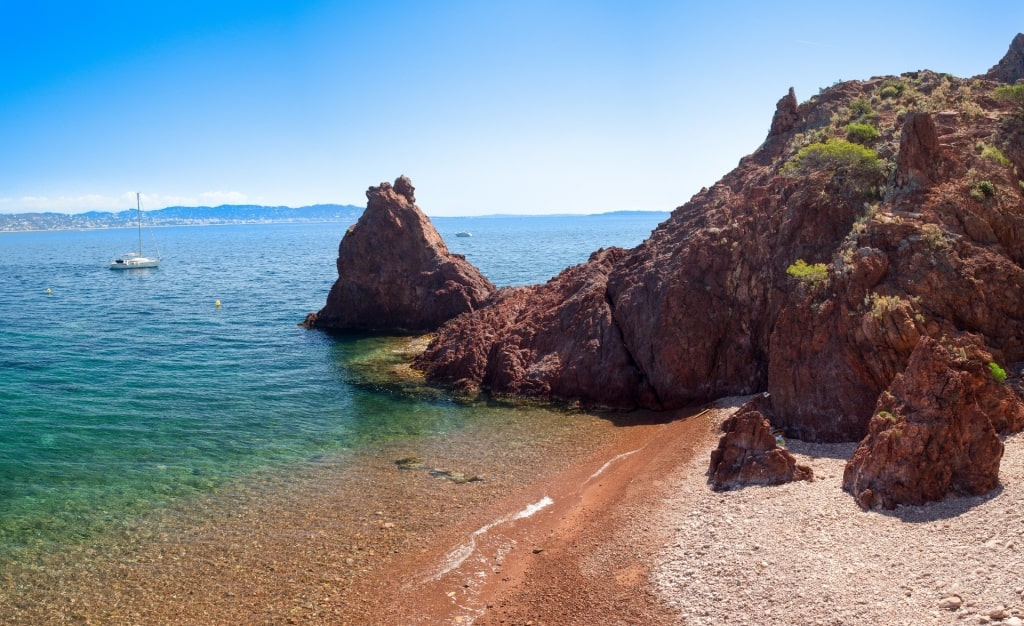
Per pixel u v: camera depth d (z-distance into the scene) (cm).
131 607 2227
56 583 2367
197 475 3306
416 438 3828
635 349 4400
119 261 16188
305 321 7625
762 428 2777
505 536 2647
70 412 4291
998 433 2606
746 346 4075
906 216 3372
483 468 3362
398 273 7375
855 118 4869
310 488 3142
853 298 3167
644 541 2419
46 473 3322
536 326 5097
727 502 2578
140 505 2970
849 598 1834
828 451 2952
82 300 10050
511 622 2080
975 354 2689
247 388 4900
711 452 3005
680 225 5050
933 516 2164
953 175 3588
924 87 5122
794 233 4000
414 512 2878
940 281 3081
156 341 6681
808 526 2267
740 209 4519
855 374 3077
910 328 2900
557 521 2750
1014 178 3691
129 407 4416
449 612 2166
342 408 4422
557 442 3719
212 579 2383
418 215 7631
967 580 1783
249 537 2675
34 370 5422
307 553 2550
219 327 7519
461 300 7150
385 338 6806
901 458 2297
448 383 4953
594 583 2217
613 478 3131
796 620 1805
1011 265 3166
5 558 2533
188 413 4300
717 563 2158
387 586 2328
